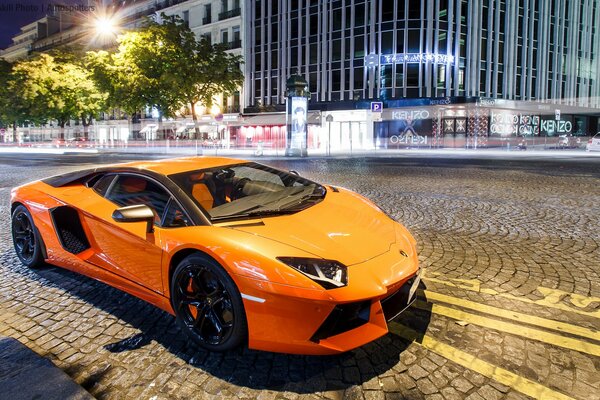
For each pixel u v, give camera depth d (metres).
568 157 21.30
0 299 3.47
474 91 35.94
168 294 2.80
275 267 2.28
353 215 3.09
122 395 2.20
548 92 41.00
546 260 4.22
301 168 15.34
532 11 38.84
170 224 2.84
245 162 3.85
